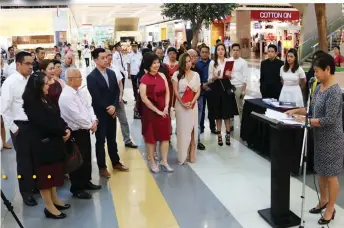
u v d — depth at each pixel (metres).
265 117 3.18
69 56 5.54
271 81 5.69
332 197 3.18
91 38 39.88
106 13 22.56
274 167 3.29
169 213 3.55
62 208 3.66
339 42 15.95
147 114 4.50
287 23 23.50
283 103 4.85
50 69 3.99
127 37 27.84
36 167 3.34
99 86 4.25
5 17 15.36
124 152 5.42
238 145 5.64
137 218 3.47
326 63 2.95
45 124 3.16
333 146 3.05
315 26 15.80
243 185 4.17
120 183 4.30
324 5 7.16
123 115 5.57
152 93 4.45
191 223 3.36
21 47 15.89
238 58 5.96
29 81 3.18
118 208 3.68
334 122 2.98
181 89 4.71
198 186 4.16
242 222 3.35
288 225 3.23
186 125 4.77
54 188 3.60
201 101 5.54
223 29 25.11
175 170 4.68
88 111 3.95
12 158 5.19
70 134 3.57
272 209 3.37
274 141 3.25
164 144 4.62
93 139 6.09
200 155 5.23
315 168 3.24
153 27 34.28
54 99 4.00
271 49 5.65
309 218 3.36
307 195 3.86
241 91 5.98
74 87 3.77
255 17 20.53
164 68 5.11
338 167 3.10
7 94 3.54
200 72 5.59
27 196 3.76
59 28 18.86
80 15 23.17
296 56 5.02
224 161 4.96
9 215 3.56
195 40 9.45
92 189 4.12
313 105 3.16
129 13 23.05
